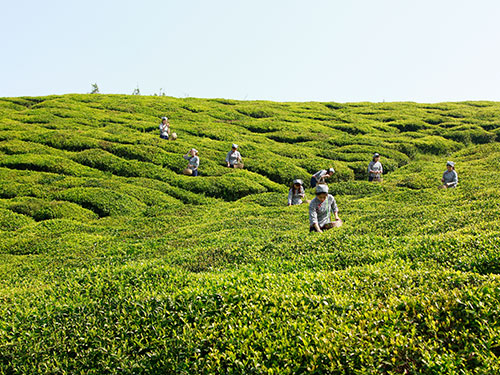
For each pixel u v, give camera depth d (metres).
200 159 34.59
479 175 26.56
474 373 5.74
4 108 47.69
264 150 38.91
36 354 7.77
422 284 7.94
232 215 22.25
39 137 34.81
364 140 44.28
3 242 18.94
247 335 7.18
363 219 16.88
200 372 6.82
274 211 21.66
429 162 37.62
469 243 9.92
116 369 7.26
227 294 8.41
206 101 61.34
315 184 26.69
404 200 22.05
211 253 13.54
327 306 7.53
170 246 16.44
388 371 6.00
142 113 48.97
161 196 27.22
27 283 13.11
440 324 6.62
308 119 53.44
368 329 6.67
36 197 25.39
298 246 12.66
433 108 64.00
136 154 33.62
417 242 10.95
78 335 8.05
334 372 6.15
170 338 7.59
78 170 29.92
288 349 6.65
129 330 8.02
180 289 9.30
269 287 8.76
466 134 48.03
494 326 6.33
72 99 53.47
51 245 18.16
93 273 11.11
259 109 56.19
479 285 7.29
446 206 17.19
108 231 20.62
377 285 8.13
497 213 12.91
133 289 9.66
